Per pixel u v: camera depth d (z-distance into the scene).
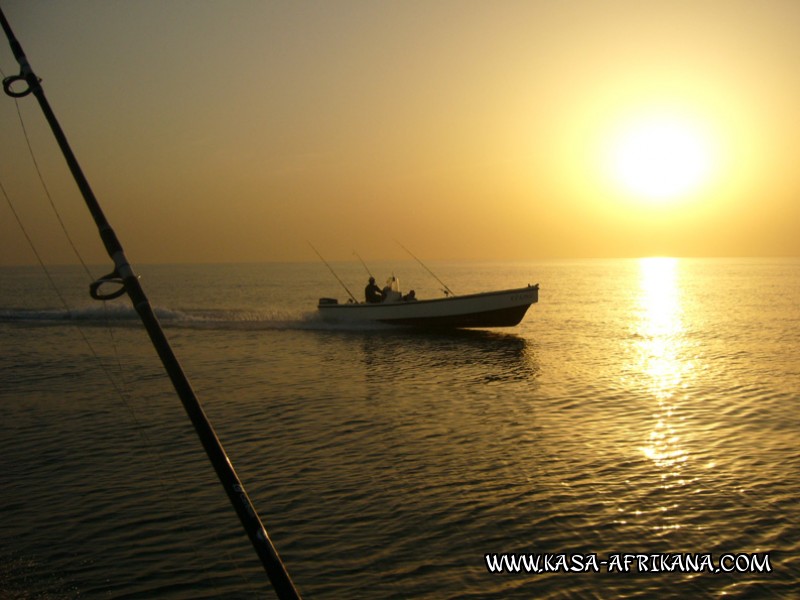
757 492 9.34
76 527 8.42
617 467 10.48
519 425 13.16
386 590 6.93
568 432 12.61
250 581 7.16
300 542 7.97
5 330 30.34
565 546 7.86
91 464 10.82
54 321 34.31
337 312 32.12
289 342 26.59
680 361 21.83
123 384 17.45
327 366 20.69
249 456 11.18
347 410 14.51
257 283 111.38
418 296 80.69
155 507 9.05
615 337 29.08
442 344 26.36
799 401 15.16
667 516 8.60
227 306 53.59
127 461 10.98
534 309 46.88
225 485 3.14
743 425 13.00
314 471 10.40
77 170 3.62
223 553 7.76
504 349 24.91
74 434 12.55
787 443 11.70
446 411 14.39
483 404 15.09
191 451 11.49
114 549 7.86
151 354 23.02
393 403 15.22
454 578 7.17
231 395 16.12
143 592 6.95
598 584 7.05
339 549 7.80
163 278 141.38
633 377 18.66
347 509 8.90
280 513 8.79
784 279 118.75
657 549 7.75
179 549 7.86
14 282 121.56
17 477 10.21
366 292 31.67
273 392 16.52
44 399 15.59
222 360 21.92
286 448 11.64
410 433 12.59
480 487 9.65
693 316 40.50
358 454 11.28
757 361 21.80
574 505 8.98
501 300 27.84
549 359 22.36
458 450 11.48
